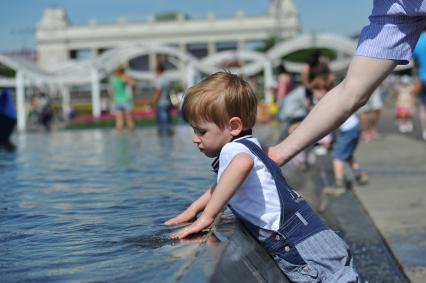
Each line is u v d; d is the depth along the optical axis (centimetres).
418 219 503
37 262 177
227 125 231
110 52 2622
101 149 714
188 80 2589
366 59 235
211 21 9531
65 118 2975
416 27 232
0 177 432
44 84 3105
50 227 235
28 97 3028
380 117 2356
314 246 224
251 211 227
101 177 412
